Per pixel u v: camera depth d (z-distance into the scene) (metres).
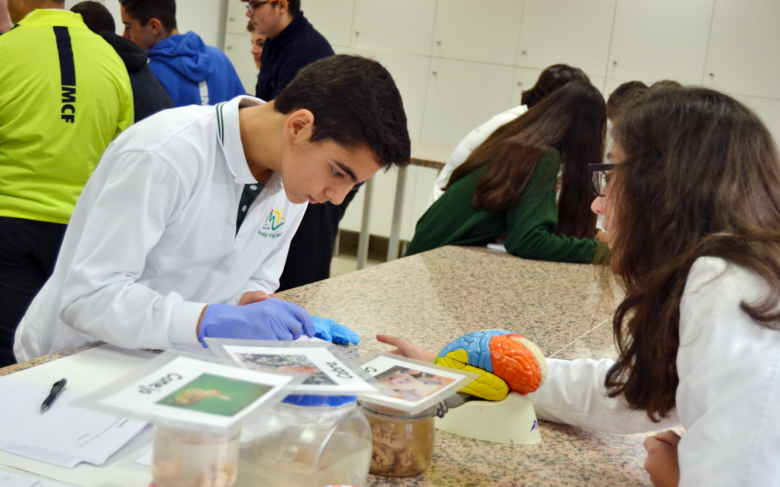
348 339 1.07
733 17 4.47
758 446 0.55
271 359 0.64
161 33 3.06
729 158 0.71
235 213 1.08
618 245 0.80
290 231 1.32
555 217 2.05
